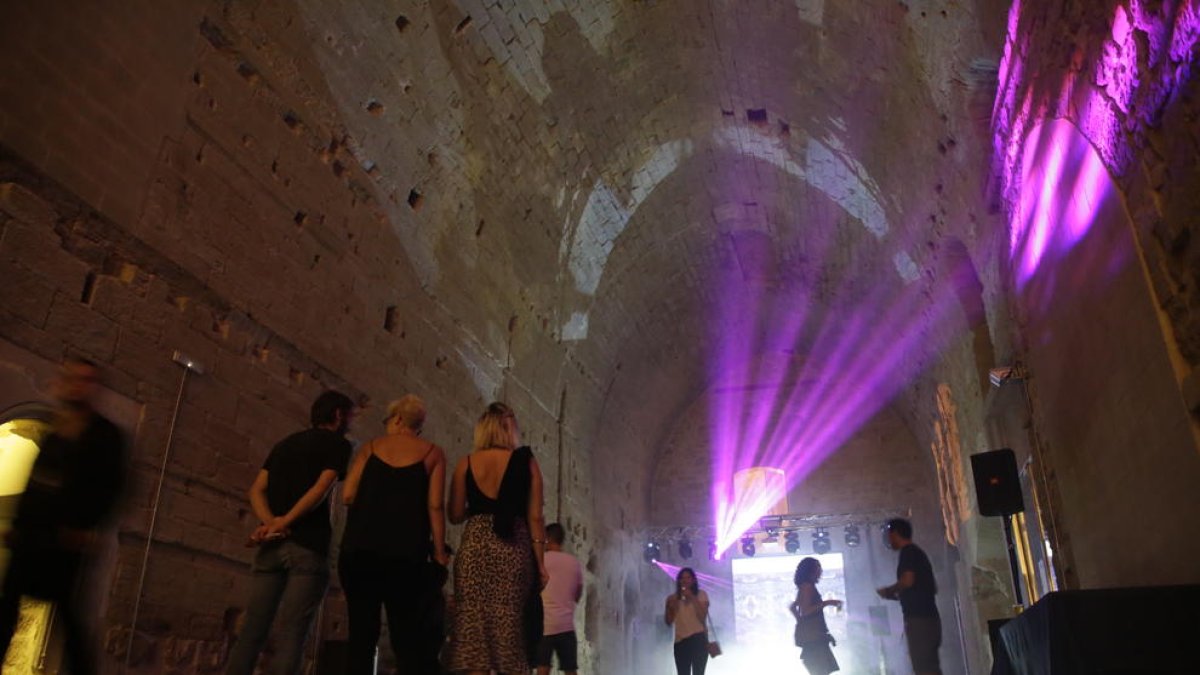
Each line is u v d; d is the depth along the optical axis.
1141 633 3.46
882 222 11.95
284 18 6.88
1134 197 4.12
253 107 6.62
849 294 15.34
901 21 7.80
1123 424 4.64
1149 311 4.02
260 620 4.07
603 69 10.59
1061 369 5.88
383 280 8.35
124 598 5.00
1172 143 3.60
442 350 9.45
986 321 10.13
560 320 12.64
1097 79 4.53
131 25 5.49
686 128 12.38
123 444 3.45
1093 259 4.87
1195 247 3.50
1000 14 6.25
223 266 6.17
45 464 3.22
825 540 16.81
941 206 9.58
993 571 11.55
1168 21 3.45
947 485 14.03
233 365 6.20
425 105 8.76
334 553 7.06
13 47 4.70
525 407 11.73
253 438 6.30
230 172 6.33
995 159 7.19
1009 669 4.84
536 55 9.75
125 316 5.30
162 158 5.70
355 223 7.94
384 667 7.54
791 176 12.92
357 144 7.98
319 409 4.66
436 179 9.24
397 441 4.33
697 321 17.05
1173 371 3.80
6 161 4.62
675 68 11.20
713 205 14.20
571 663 6.52
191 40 6.02
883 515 16.88
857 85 9.67
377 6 7.73
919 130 8.98
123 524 5.05
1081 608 3.57
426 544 4.14
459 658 3.79
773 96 11.30
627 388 15.96
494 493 4.09
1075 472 5.86
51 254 4.87
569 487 13.09
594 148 11.60
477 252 10.26
